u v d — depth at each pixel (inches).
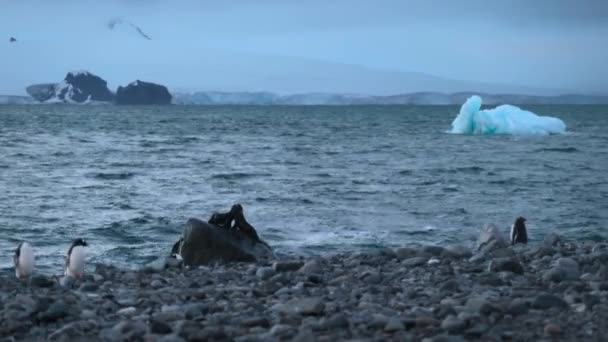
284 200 1390.3
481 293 464.4
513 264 563.2
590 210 1296.8
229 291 496.4
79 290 518.3
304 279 540.4
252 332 375.9
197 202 1362.0
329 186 1615.4
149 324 391.9
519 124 3858.3
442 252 700.7
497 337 355.3
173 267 660.1
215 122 5925.2
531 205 1357.0
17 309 427.8
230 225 724.0
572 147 2979.8
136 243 1000.2
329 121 6259.8
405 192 1526.8
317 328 376.5
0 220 1161.4
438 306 417.1
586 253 675.4
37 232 1071.6
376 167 2084.2
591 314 398.9
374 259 660.7
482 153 2672.2
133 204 1334.9
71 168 1994.3
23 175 1806.1
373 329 378.0
